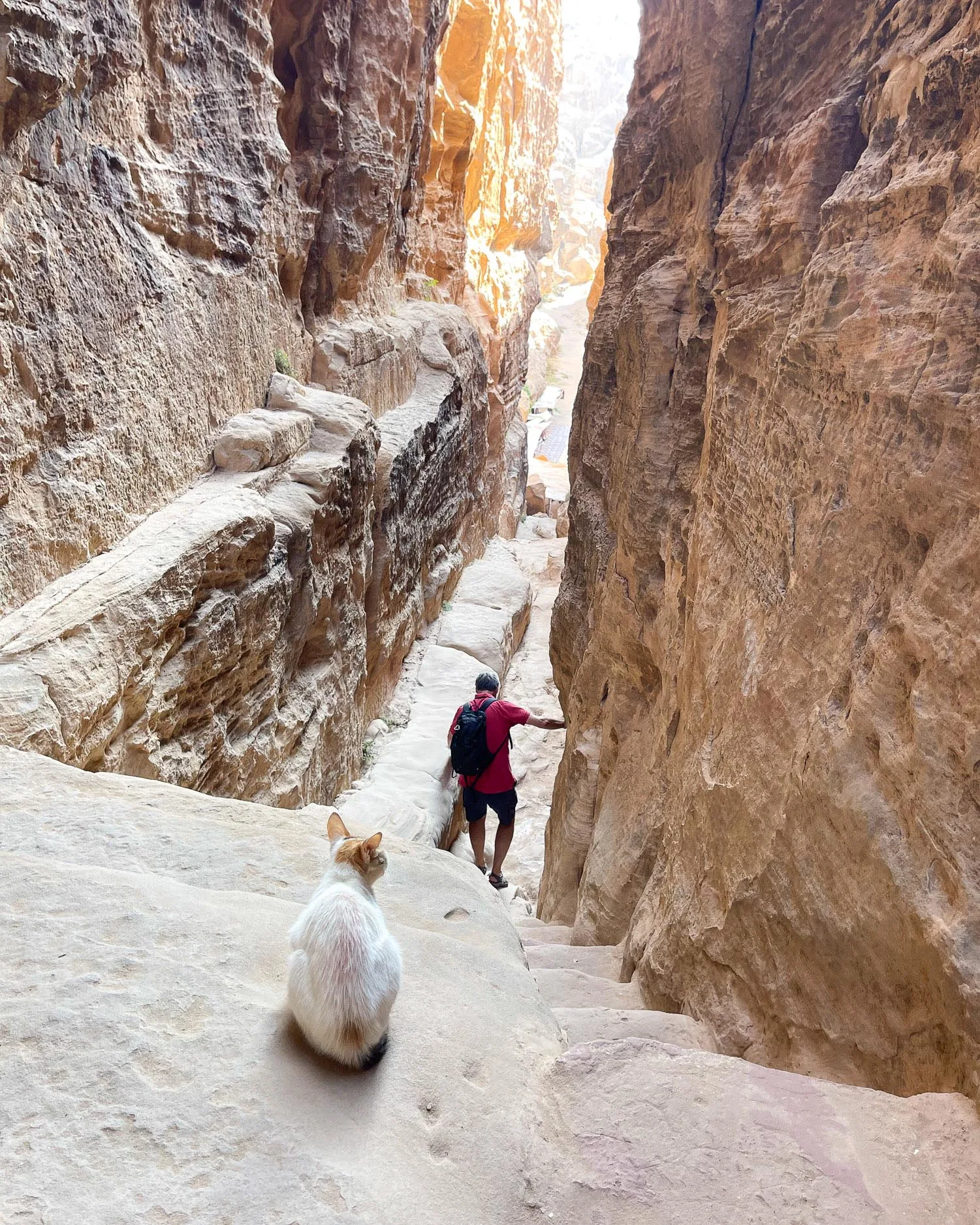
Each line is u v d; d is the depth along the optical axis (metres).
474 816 8.19
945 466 2.74
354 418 8.65
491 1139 2.07
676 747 5.71
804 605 3.67
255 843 3.32
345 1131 1.96
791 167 4.86
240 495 6.65
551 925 7.76
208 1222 1.69
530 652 16.55
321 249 10.75
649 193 8.02
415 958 2.78
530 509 30.64
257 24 8.08
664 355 7.11
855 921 2.81
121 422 5.72
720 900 3.95
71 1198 1.69
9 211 4.66
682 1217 1.98
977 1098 2.25
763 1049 3.41
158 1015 2.19
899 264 3.30
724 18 5.89
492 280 26.42
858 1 4.59
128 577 5.05
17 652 4.24
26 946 2.39
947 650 2.54
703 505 5.87
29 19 4.34
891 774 2.72
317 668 8.13
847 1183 2.10
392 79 11.99
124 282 5.83
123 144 6.05
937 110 3.30
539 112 34.12
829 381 3.79
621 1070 2.41
